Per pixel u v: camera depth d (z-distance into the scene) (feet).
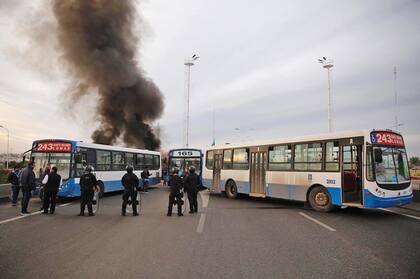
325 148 41.39
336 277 16.05
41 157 52.19
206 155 67.05
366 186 35.40
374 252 20.92
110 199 58.39
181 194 37.60
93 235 26.16
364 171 35.76
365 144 36.22
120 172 67.10
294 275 16.34
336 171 39.65
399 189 36.60
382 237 25.63
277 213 39.55
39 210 42.42
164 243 23.29
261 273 16.63
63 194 50.34
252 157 54.29
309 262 18.65
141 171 77.77
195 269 17.24
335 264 18.25
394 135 38.29
